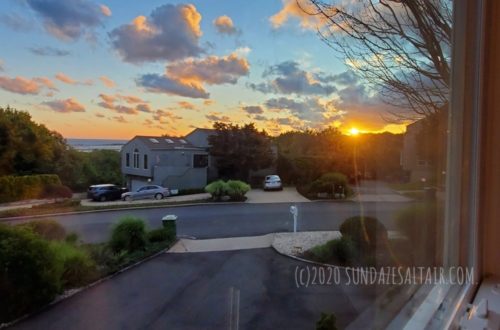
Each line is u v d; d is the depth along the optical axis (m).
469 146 1.28
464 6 1.24
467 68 1.25
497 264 1.29
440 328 0.97
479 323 0.93
